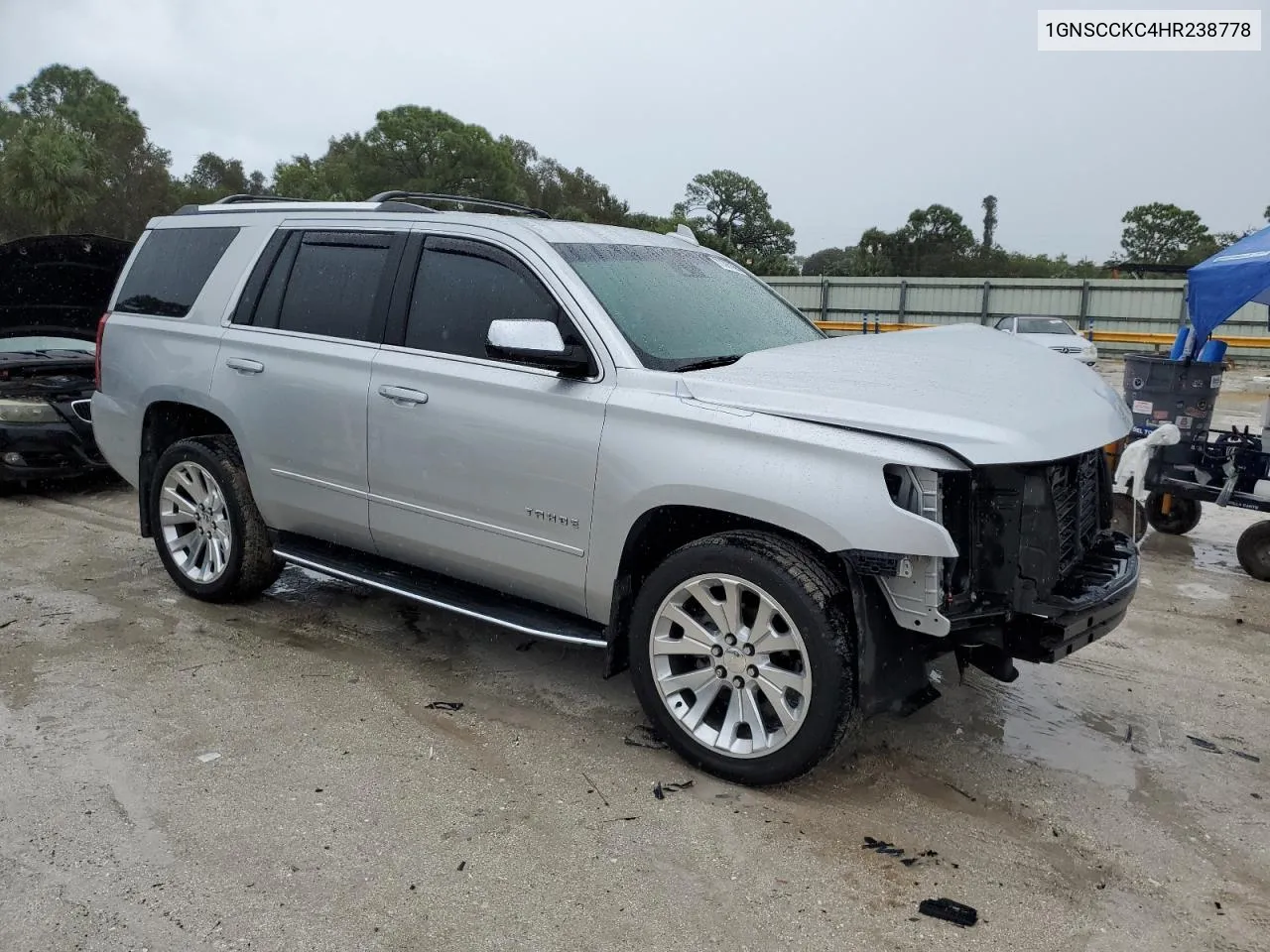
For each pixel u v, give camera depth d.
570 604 3.76
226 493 4.85
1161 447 6.45
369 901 2.69
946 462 2.93
